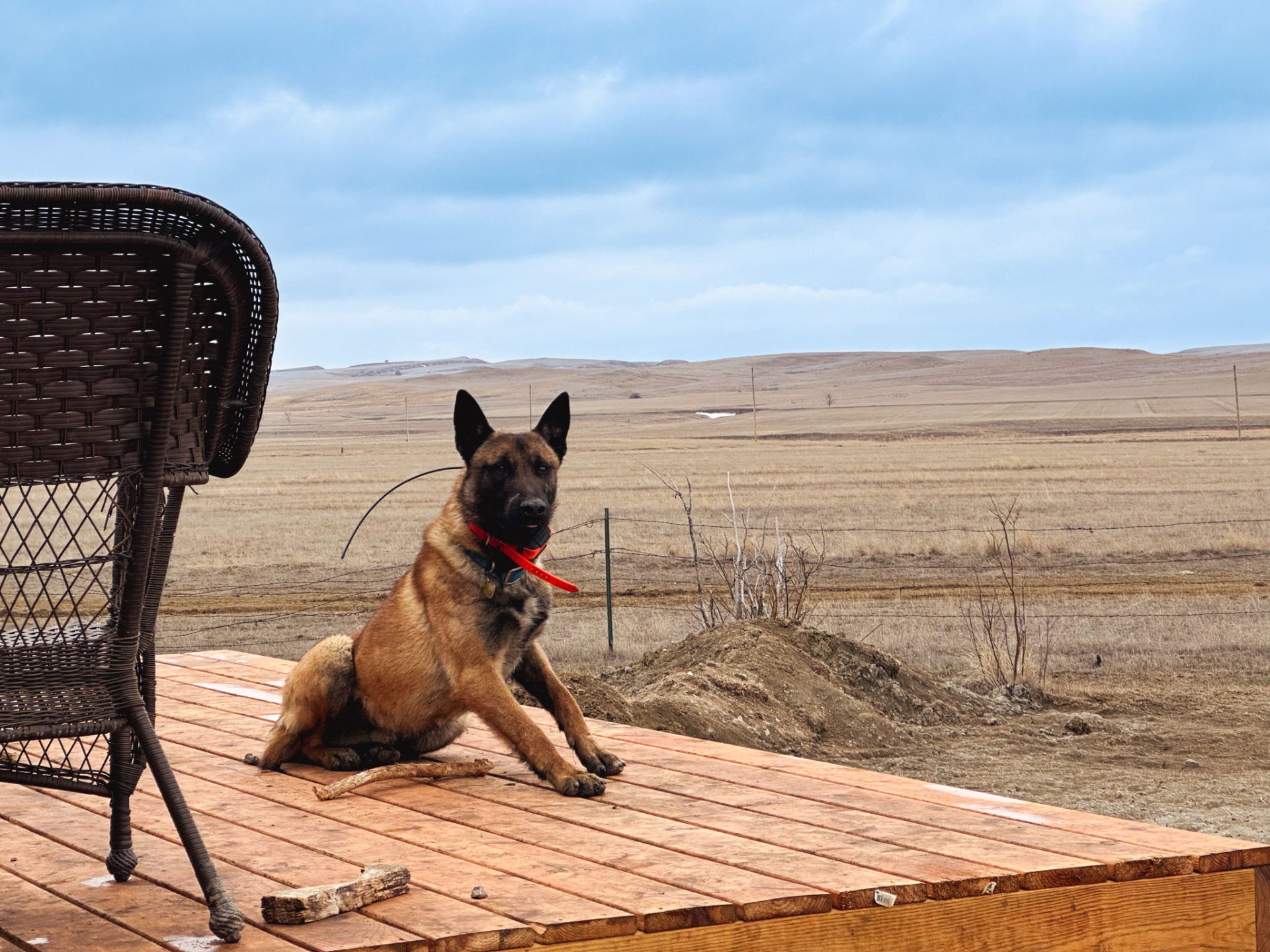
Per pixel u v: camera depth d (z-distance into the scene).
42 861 3.46
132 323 2.62
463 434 4.92
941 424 113.38
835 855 3.49
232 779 4.65
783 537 24.52
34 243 2.42
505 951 2.79
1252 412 119.56
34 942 2.75
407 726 4.88
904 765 9.02
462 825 3.92
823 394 199.62
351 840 3.70
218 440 3.03
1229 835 6.97
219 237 2.70
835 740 9.73
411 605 4.84
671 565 21.70
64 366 2.54
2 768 3.12
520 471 4.72
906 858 3.46
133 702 2.78
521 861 3.44
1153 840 3.67
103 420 2.62
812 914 3.10
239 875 3.31
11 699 2.64
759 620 11.41
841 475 47.94
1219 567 20.95
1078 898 3.39
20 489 2.66
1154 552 22.98
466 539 4.75
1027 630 13.47
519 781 4.64
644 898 3.05
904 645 13.62
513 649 4.83
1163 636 13.94
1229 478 41.78
